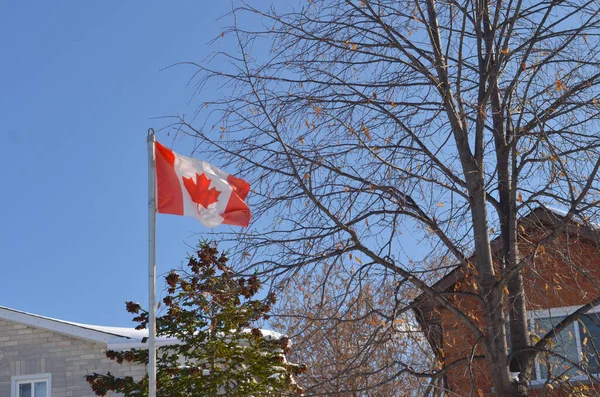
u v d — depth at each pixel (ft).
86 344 64.03
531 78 35.27
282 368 51.93
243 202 35.60
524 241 36.60
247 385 51.03
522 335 35.76
